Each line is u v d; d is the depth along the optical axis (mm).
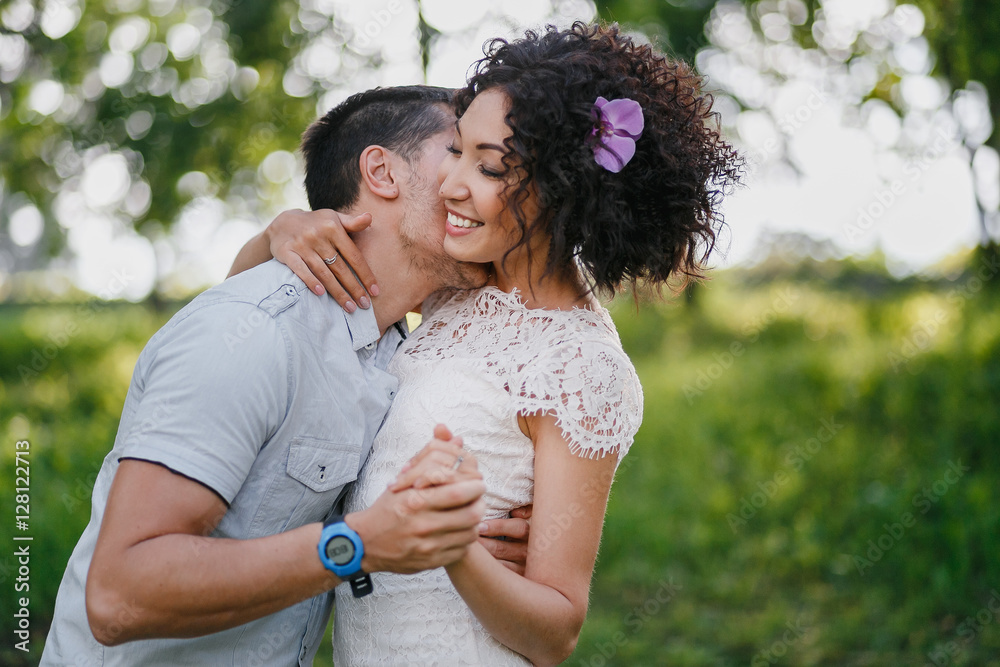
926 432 5395
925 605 3916
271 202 7602
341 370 1492
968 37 5512
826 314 10234
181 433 1284
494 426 1468
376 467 1529
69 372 8133
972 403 5414
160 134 6488
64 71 6500
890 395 6012
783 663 3668
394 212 1610
